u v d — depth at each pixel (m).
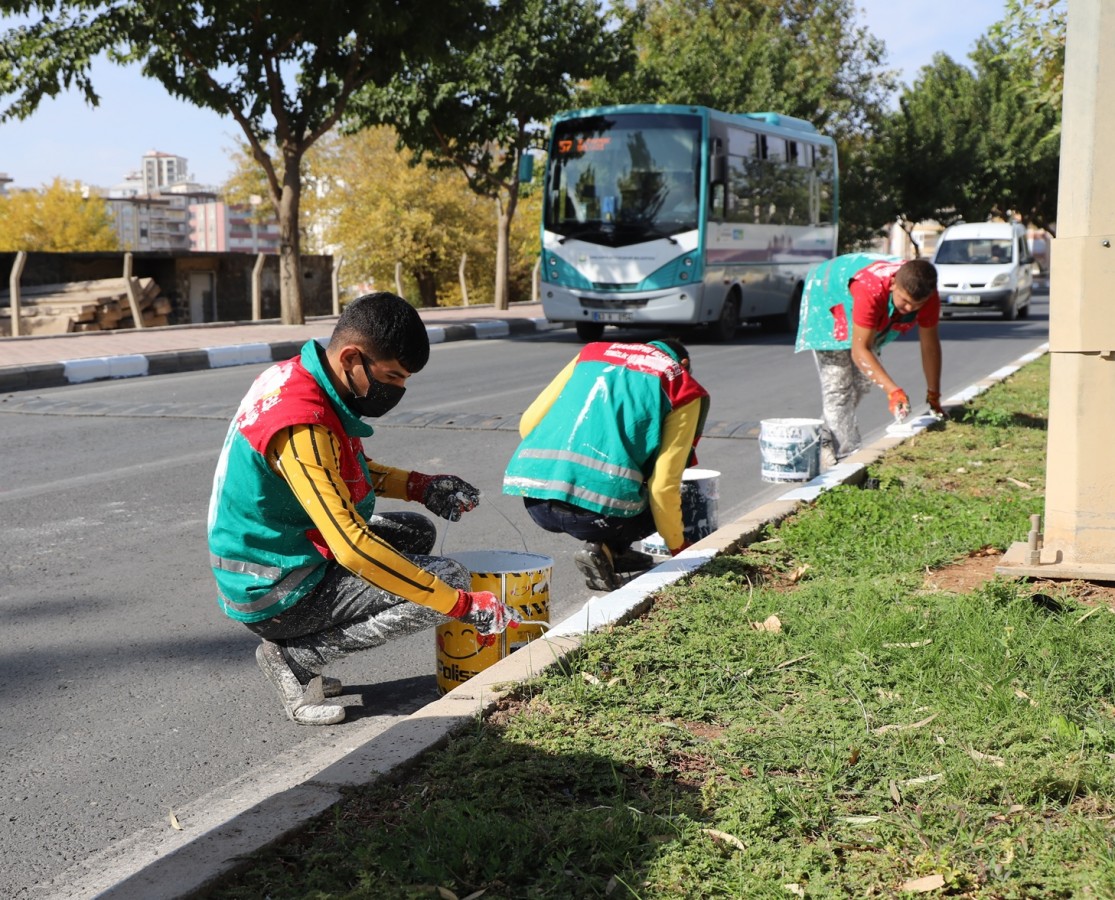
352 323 3.26
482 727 3.23
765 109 35.19
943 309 25.83
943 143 44.44
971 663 3.64
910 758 2.99
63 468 8.45
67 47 16.86
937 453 7.77
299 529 3.62
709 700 3.44
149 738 3.75
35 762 3.56
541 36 24.53
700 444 9.35
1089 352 4.51
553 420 4.94
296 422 3.26
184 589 5.46
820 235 23.64
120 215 187.75
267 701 4.08
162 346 17.02
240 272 29.86
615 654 3.78
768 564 5.02
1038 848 2.54
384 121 24.66
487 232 48.91
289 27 18.00
